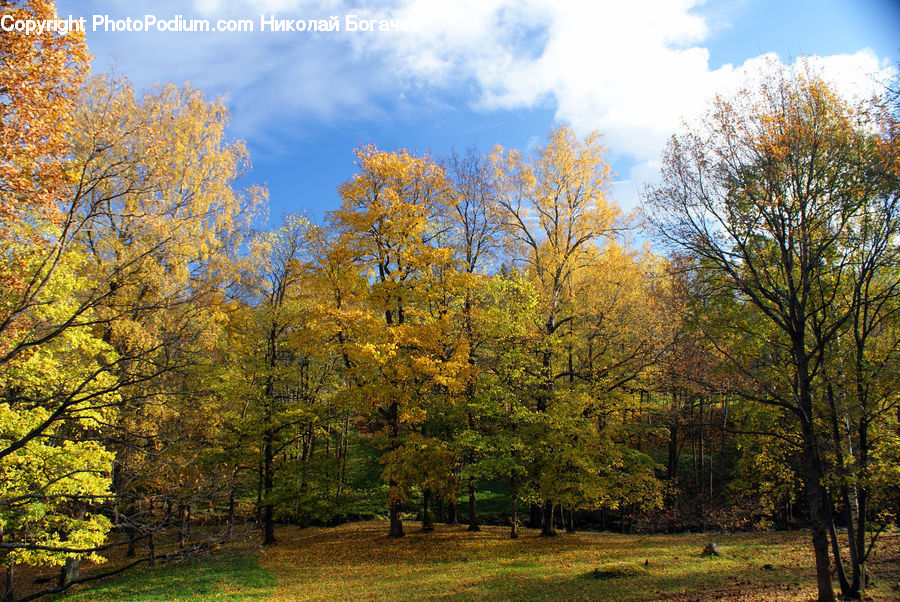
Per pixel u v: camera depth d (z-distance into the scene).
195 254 16.38
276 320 21.66
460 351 18.52
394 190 19.42
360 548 19.27
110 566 18.58
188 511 9.56
